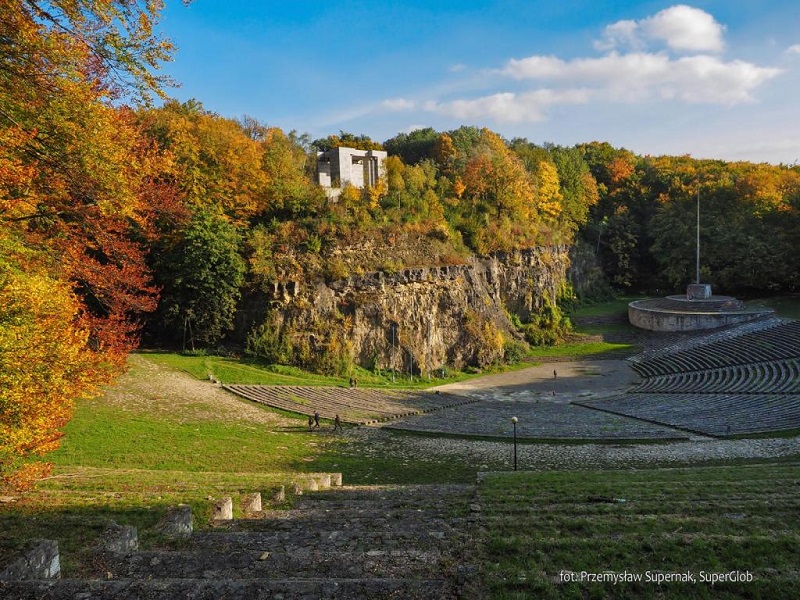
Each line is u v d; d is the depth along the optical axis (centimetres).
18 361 1345
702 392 4641
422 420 4066
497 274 7631
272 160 6128
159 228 4909
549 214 9288
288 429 3628
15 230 1659
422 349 6219
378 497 1814
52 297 1614
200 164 5372
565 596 815
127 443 2953
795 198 7981
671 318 7206
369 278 5988
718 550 1005
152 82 1416
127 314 5112
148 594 775
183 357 5031
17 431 1349
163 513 1354
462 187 7831
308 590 794
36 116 1391
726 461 2688
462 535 1155
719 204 8875
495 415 4309
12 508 1359
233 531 1271
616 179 11325
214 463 2767
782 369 4797
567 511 1401
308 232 5953
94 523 1173
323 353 5522
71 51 1303
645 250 9988
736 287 8475
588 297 9369
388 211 6675
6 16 1177
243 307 5541
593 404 4681
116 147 1730
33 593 772
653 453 2973
